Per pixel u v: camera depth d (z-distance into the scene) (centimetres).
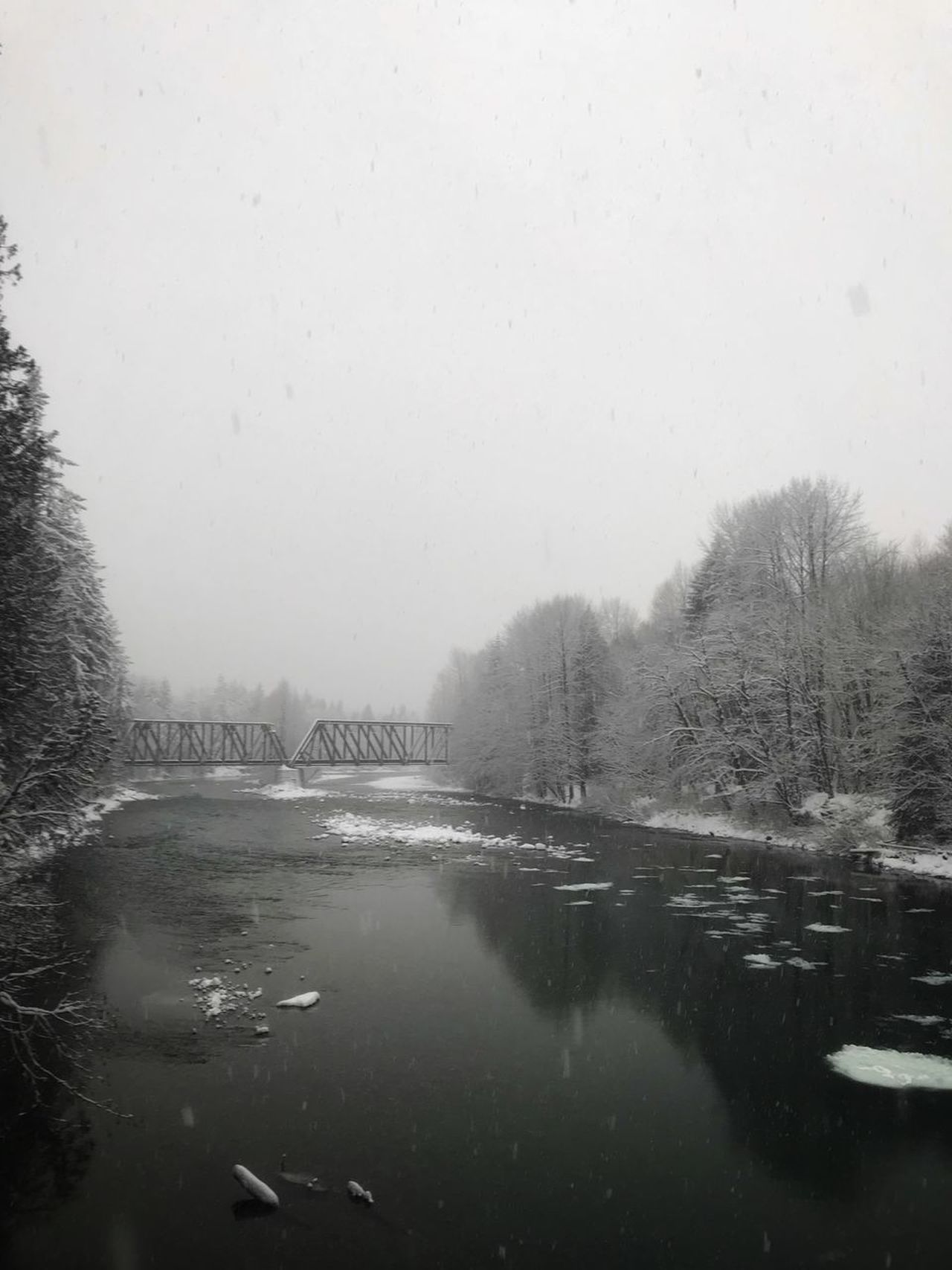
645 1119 1155
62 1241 859
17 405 1353
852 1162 1054
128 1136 1073
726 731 4419
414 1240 871
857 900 2584
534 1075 1288
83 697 1413
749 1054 1384
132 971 1744
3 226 1292
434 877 2920
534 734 6519
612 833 4347
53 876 2778
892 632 3675
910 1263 859
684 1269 839
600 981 1766
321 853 3444
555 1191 971
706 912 2402
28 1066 1274
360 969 1814
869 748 3884
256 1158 1026
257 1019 1494
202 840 3762
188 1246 853
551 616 7012
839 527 4691
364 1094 1209
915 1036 1467
